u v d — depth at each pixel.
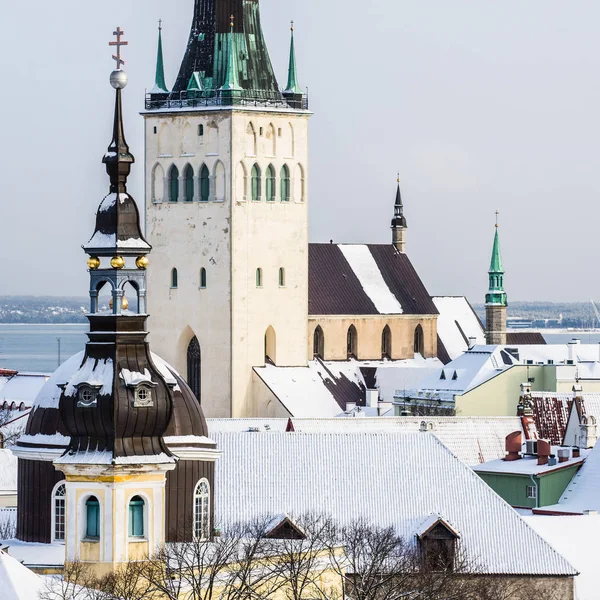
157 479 183.50
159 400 183.50
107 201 186.00
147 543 183.12
